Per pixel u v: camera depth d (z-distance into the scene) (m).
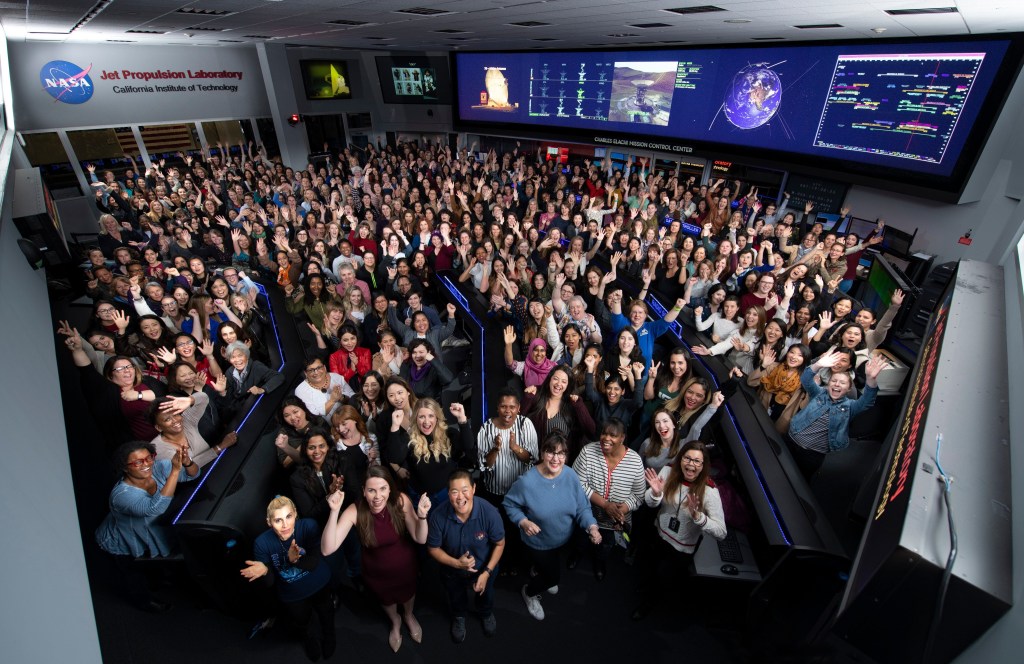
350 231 8.56
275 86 13.65
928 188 7.15
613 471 2.90
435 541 2.57
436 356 4.39
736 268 5.72
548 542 2.74
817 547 2.33
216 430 3.42
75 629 1.74
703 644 2.89
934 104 6.84
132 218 9.54
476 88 14.73
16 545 1.51
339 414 3.11
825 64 8.07
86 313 7.29
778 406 3.91
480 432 3.14
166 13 6.50
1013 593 1.10
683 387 3.32
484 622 2.93
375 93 17.28
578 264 5.91
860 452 4.57
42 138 11.32
